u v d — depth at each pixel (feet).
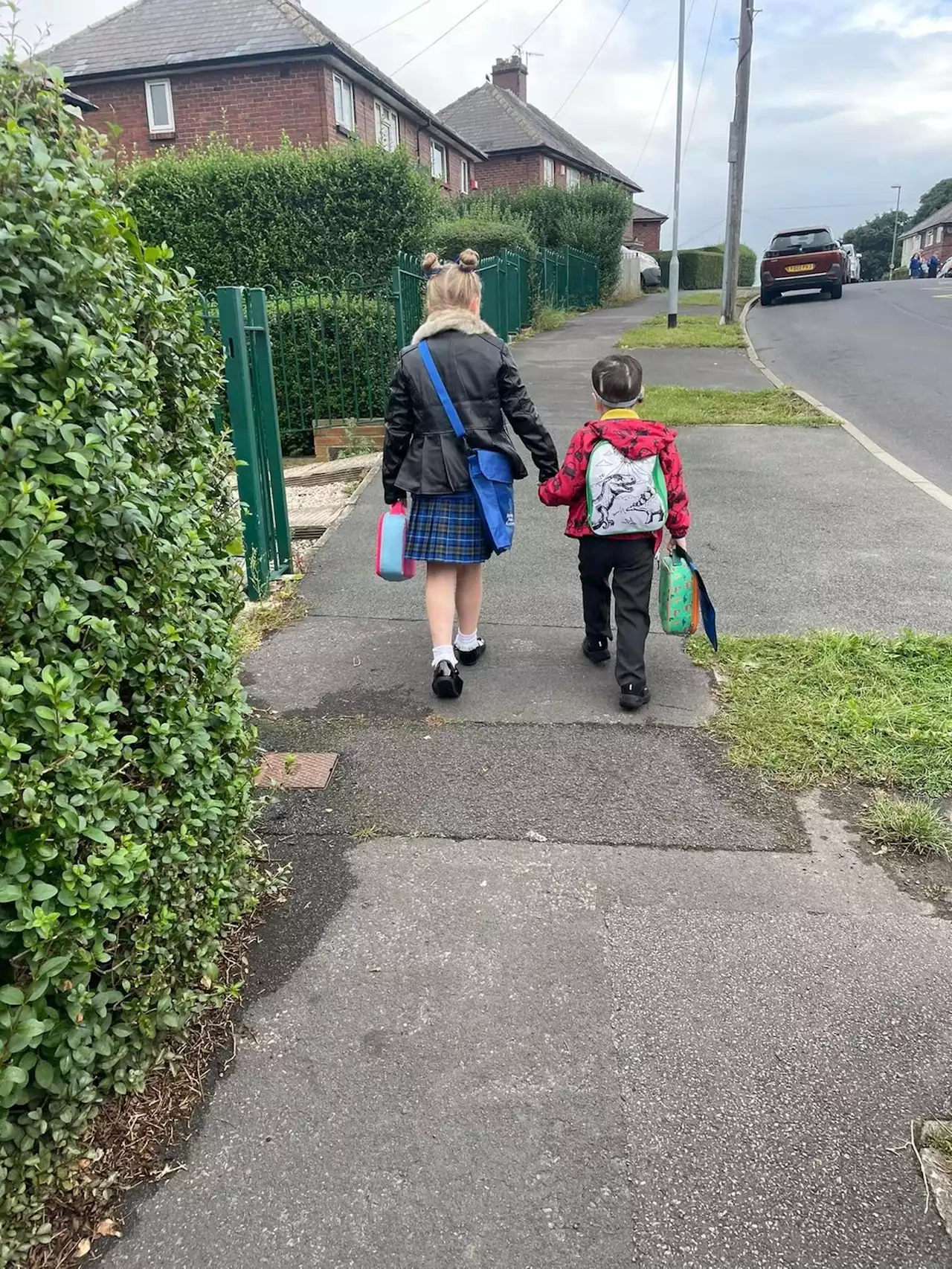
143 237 50.65
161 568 7.25
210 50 69.92
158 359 8.38
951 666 14.15
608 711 13.46
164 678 7.44
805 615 16.43
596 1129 7.11
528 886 9.82
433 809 11.21
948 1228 6.36
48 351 6.12
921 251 282.97
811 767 11.87
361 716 13.51
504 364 13.12
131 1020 7.03
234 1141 7.07
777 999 8.30
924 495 23.31
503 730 13.03
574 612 17.03
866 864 10.12
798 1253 6.22
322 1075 7.62
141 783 7.25
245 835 10.30
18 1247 6.06
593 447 13.17
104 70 71.15
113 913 6.49
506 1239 6.33
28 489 5.56
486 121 128.88
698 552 19.79
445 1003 8.32
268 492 18.52
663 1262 6.18
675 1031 7.98
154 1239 6.39
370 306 33.58
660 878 9.93
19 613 5.73
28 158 6.24
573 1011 8.20
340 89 72.28
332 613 17.31
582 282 92.43
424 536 13.35
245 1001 8.37
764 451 28.19
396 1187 6.70
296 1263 6.22
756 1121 7.16
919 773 11.60
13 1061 5.86
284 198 49.52
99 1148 6.90
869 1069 7.59
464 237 64.75
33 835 5.69
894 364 46.16
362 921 9.35
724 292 72.02
